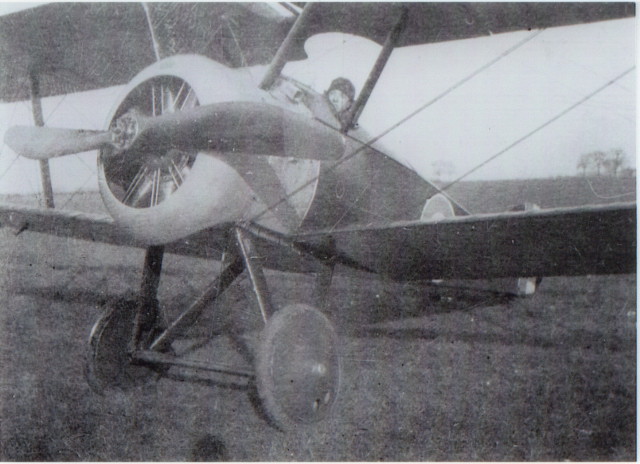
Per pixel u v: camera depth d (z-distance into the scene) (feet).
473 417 9.91
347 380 11.84
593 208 8.09
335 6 11.17
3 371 11.88
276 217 10.62
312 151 9.91
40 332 14.66
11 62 15.21
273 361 9.04
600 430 9.26
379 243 10.84
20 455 8.45
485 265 11.30
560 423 9.57
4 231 21.24
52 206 15.51
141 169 10.49
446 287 19.63
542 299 19.71
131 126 9.41
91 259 24.79
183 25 12.94
